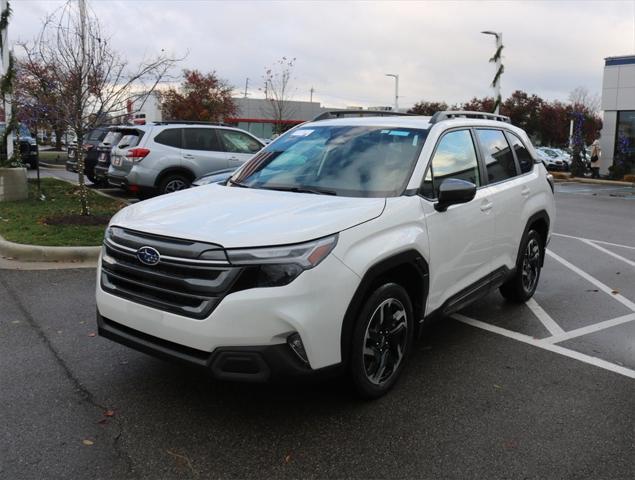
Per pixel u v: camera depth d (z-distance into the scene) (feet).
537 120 176.55
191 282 10.44
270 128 184.65
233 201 12.84
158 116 103.65
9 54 37.58
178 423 11.53
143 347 11.21
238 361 10.24
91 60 30.45
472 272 15.76
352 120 16.57
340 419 11.85
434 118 15.55
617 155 90.48
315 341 10.58
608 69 89.92
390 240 12.09
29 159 73.67
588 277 25.23
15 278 21.59
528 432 11.59
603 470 10.35
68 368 13.89
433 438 11.26
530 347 16.42
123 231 11.73
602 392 13.53
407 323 13.10
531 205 19.16
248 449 10.69
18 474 9.72
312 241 10.70
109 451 10.49
